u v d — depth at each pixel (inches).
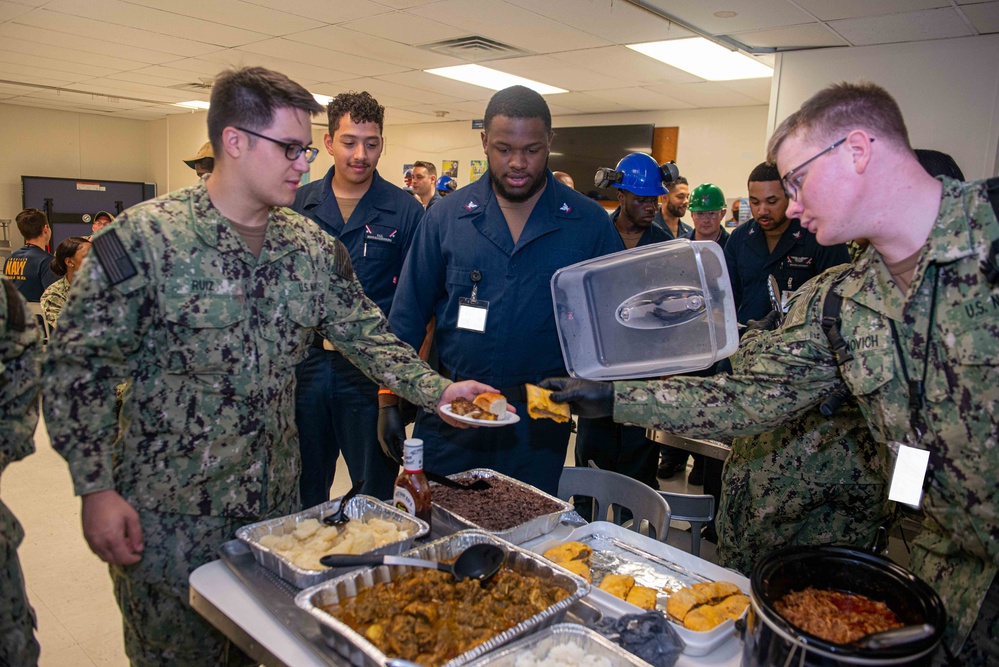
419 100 352.8
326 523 58.5
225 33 233.8
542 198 80.7
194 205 57.9
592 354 73.9
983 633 43.6
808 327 53.1
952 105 184.5
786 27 184.4
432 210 84.5
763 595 40.2
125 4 203.8
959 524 44.7
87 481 52.9
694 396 57.4
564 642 43.8
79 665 92.4
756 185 120.3
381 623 44.0
